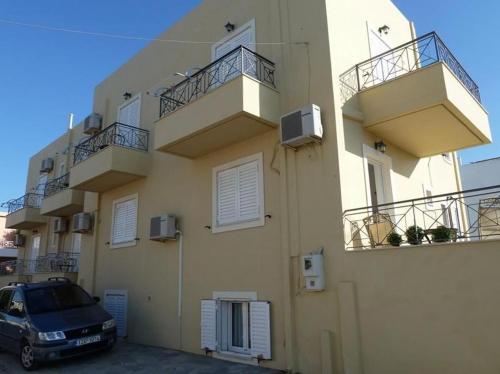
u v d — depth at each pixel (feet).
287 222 24.76
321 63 25.22
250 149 28.45
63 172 63.31
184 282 31.63
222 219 29.58
